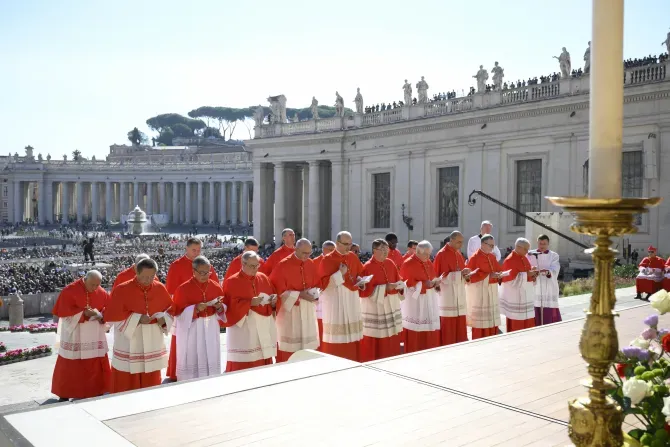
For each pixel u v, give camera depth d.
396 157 50.03
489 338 10.48
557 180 38.97
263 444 5.70
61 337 11.48
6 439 5.96
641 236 34.75
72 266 45.16
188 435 5.92
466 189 44.56
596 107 3.79
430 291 14.52
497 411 6.57
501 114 41.78
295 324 12.66
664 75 33.62
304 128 57.78
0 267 44.38
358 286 13.12
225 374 8.11
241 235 104.31
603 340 3.92
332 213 55.41
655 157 33.91
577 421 4.12
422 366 8.50
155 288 11.37
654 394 4.81
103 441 5.77
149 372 11.13
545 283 16.83
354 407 6.72
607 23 3.73
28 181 134.50
